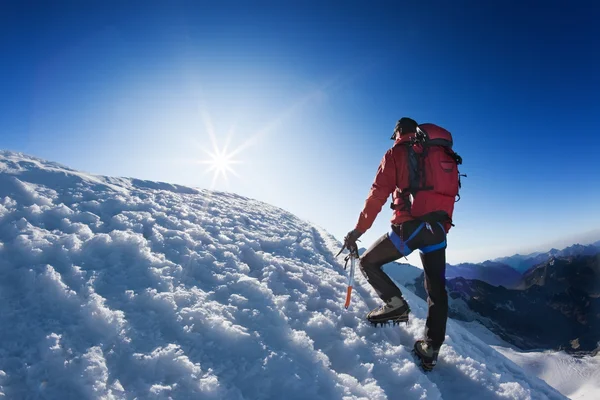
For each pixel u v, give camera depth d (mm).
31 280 2277
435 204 2656
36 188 3623
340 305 3393
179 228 3850
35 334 1928
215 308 2566
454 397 2588
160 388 1798
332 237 6582
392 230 2850
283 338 2488
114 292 2428
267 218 6055
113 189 4363
